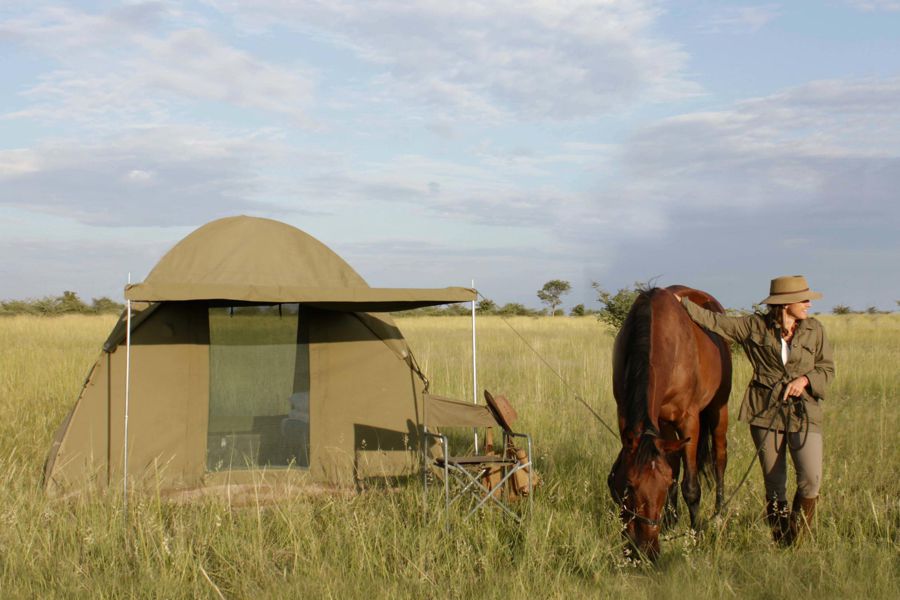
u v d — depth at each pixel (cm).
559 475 661
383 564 461
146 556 466
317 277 745
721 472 612
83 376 1228
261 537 496
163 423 687
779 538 518
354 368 741
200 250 729
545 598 420
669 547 492
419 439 739
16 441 796
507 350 1766
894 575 445
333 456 722
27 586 428
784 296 500
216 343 714
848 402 1051
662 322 529
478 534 514
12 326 2364
